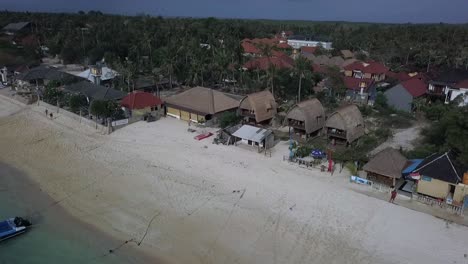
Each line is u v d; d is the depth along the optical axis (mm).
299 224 39812
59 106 79562
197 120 72062
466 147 47000
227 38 132875
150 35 137250
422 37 161250
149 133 66562
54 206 45438
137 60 118625
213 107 71312
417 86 82250
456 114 52281
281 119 71812
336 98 87250
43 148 62000
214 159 55250
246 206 43219
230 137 60812
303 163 52812
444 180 41781
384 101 80625
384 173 45375
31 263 36312
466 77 84062
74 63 132125
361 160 52156
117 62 107500
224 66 96062
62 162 56688
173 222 41219
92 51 128625
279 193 45594
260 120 67000
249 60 107875
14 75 105375
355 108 60594
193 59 101062
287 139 63156
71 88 84188
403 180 47938
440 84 83812
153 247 37781
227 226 40062
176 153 57625
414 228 38594
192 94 76000
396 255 35062
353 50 159125
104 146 61469
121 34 149125
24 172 54094
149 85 95625
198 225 40500
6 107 82812
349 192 45500
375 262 34312
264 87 87562
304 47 154750
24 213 44094
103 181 50531
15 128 70938
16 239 39781
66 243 38906
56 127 70688
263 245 37031
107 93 78312
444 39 157625
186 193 46469
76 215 43562
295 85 84812
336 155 53844
